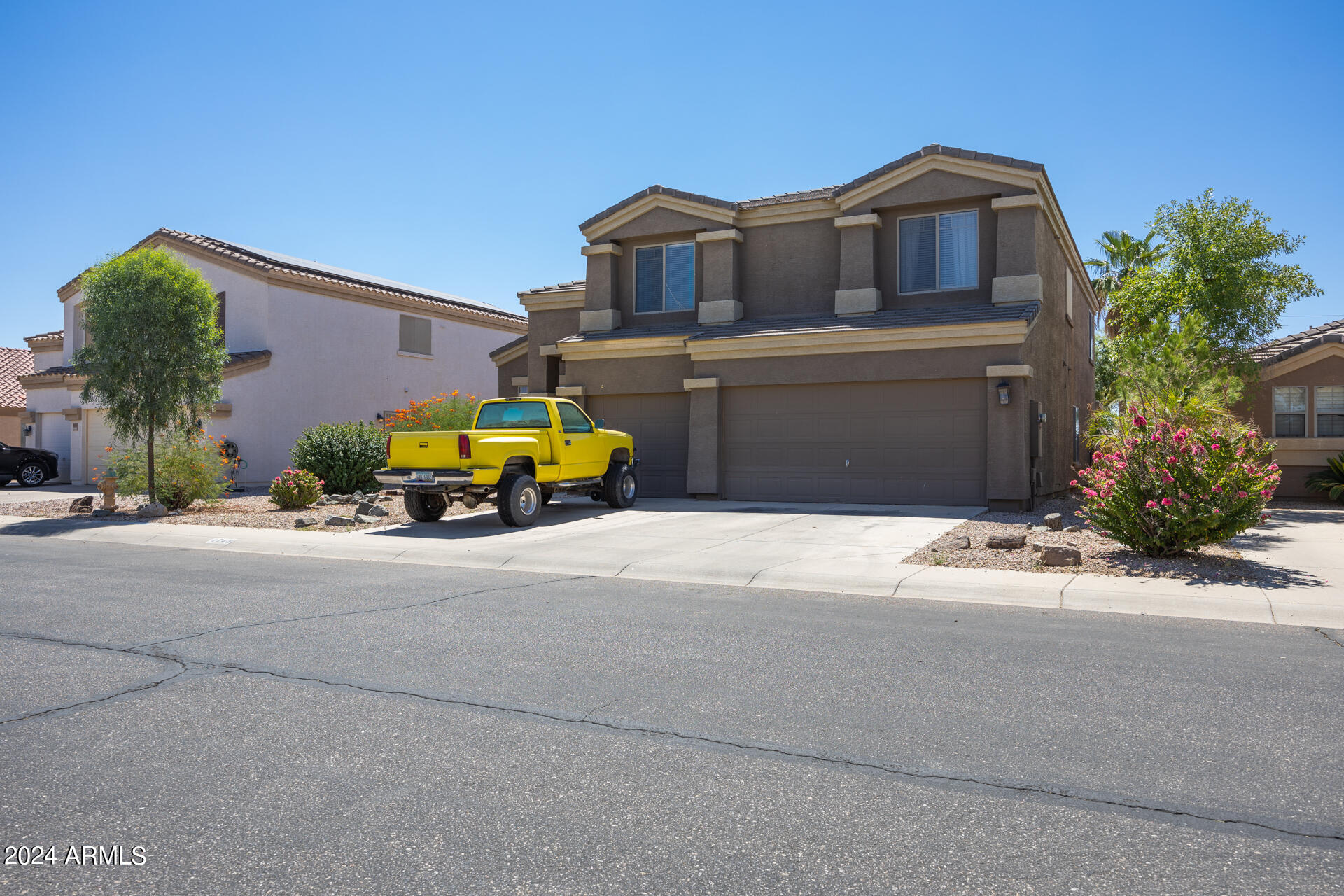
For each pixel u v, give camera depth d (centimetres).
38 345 3064
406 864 324
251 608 796
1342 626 717
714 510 1595
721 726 473
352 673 574
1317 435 1894
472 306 3262
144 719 484
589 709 502
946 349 1595
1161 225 2031
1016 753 432
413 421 2073
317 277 2606
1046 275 1778
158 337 1631
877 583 905
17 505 1878
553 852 333
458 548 1166
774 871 318
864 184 1764
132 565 1084
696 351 1786
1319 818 361
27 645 649
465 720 484
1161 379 1566
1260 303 1927
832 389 1709
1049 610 796
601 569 1034
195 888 307
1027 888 306
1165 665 594
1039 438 1622
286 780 401
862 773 409
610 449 1652
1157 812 367
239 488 2336
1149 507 945
